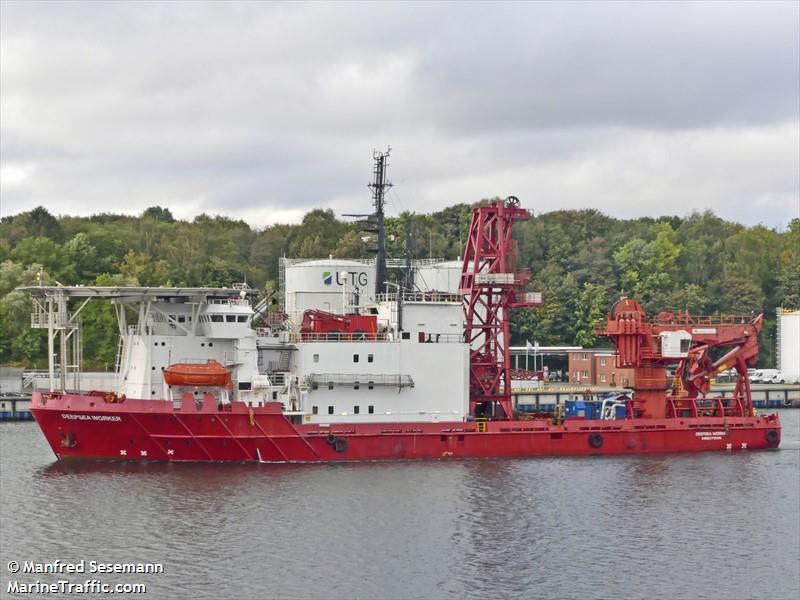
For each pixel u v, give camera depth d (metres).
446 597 58.22
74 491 77.44
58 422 85.62
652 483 83.38
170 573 61.00
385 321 93.62
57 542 66.12
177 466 85.31
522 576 61.62
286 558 63.53
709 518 73.88
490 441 91.31
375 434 88.50
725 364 100.25
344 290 98.31
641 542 68.25
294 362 89.88
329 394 89.12
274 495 76.62
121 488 78.25
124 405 84.31
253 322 94.44
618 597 59.03
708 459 93.31
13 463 88.06
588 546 67.25
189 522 70.00
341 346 89.75
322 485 79.69
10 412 125.06
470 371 96.12
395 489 78.94
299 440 86.81
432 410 91.50
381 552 64.88
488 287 96.44
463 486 80.44
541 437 92.69
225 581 59.88
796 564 64.50
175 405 85.12
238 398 87.50
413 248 133.38
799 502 78.06
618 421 94.75
